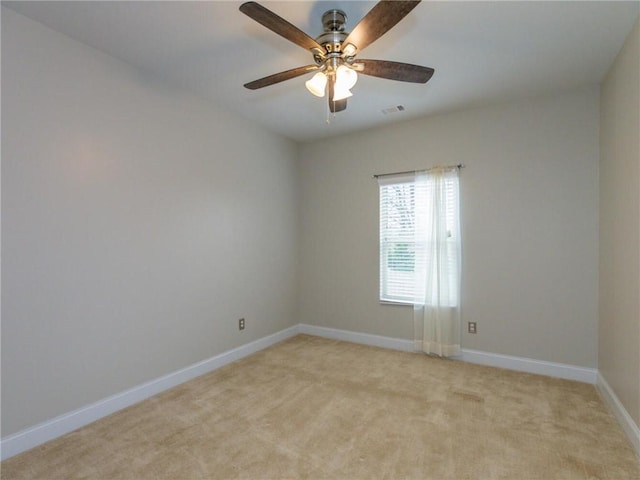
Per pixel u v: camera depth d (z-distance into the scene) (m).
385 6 1.48
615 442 2.04
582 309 2.91
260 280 3.85
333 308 4.24
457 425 2.23
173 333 2.88
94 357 2.34
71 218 2.21
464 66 2.54
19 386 1.98
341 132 4.06
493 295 3.26
